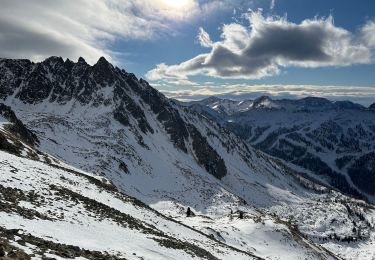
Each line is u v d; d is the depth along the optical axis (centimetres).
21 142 7856
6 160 4325
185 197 18738
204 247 5153
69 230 2531
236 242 9031
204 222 10625
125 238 3039
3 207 2362
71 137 19238
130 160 19550
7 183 3173
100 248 2356
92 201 4012
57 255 1698
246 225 10694
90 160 16512
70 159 15650
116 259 2128
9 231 1839
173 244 3747
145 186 17738
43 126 19088
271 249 9644
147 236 3575
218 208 18250
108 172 16038
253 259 5884
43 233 2153
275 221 11475
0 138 6662
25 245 1662
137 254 2619
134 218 4431
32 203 2862
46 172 4656
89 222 3050
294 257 9462
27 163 4794
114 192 5928
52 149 15625
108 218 3581
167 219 6125
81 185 4947
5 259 1280
